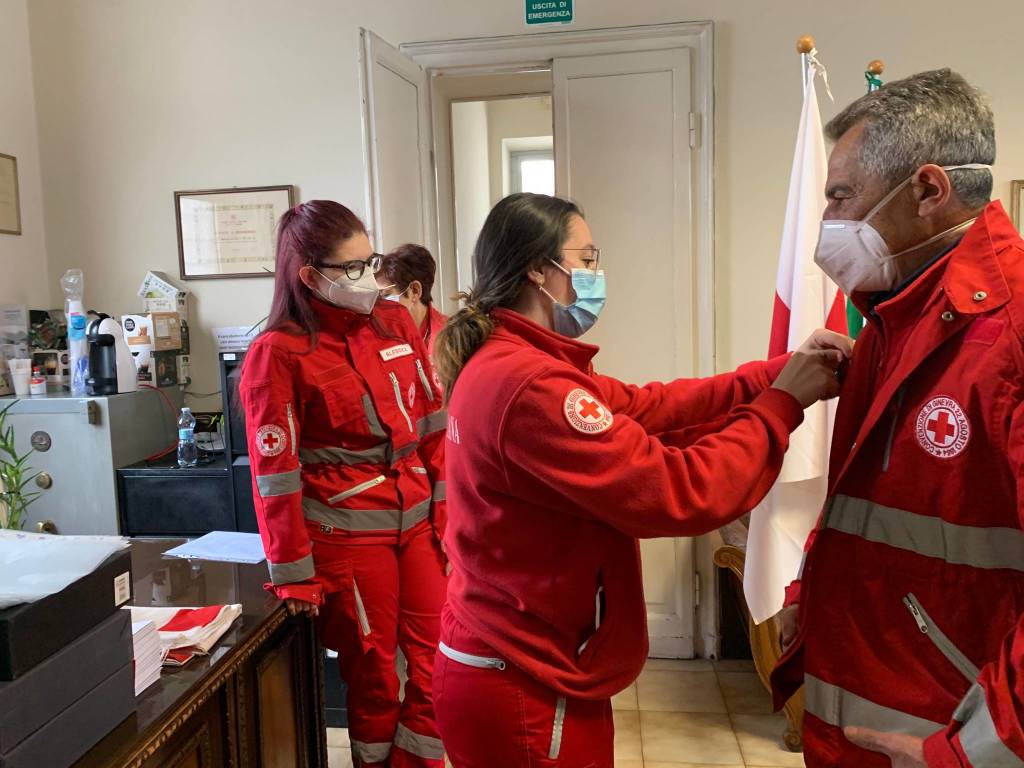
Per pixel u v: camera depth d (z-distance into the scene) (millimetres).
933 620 933
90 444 2787
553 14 2984
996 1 2773
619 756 2449
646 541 3111
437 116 3512
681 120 2947
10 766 859
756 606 2180
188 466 2820
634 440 1041
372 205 2537
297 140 3152
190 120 3201
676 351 3033
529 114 5707
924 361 944
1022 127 2799
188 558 1891
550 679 1122
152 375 3039
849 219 1009
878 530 994
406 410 2000
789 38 2889
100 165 3264
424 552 2031
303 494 1912
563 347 1165
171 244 3262
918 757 910
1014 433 800
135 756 1021
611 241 3035
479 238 1248
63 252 3316
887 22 2834
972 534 888
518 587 1132
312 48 3115
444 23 3051
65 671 951
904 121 952
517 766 1141
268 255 3193
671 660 3125
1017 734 739
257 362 1804
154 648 1227
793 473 2031
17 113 3186
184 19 3168
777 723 2635
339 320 1906
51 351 3176
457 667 1197
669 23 2912
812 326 2041
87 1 3205
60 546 1046
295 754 1776
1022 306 840
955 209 958
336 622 1935
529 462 1052
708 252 2982
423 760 1991
